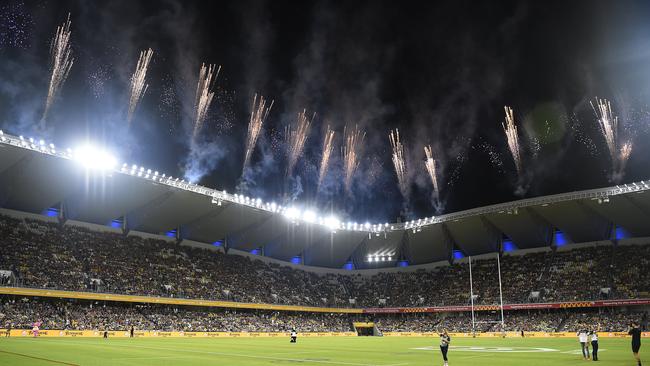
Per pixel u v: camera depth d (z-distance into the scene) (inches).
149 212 2765.7
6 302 2146.9
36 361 936.3
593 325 2650.1
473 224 3250.5
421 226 3425.2
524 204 2938.0
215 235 3142.2
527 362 1053.8
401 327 3253.0
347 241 3604.8
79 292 2262.6
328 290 3587.6
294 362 1015.0
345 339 2444.6
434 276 3543.3
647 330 2448.3
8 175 2253.9
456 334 2920.8
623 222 2871.6
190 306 2758.4
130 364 922.1
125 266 2630.4
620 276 2810.0
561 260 3115.2
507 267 3275.1
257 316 3004.4
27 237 2406.5
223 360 1045.8
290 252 3555.6
